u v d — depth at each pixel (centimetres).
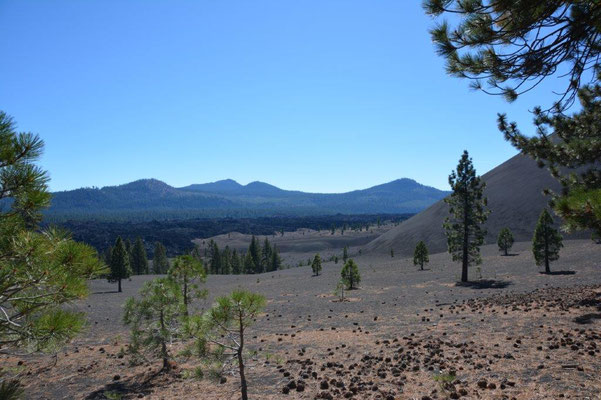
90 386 1241
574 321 1459
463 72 623
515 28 554
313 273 7894
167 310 1272
